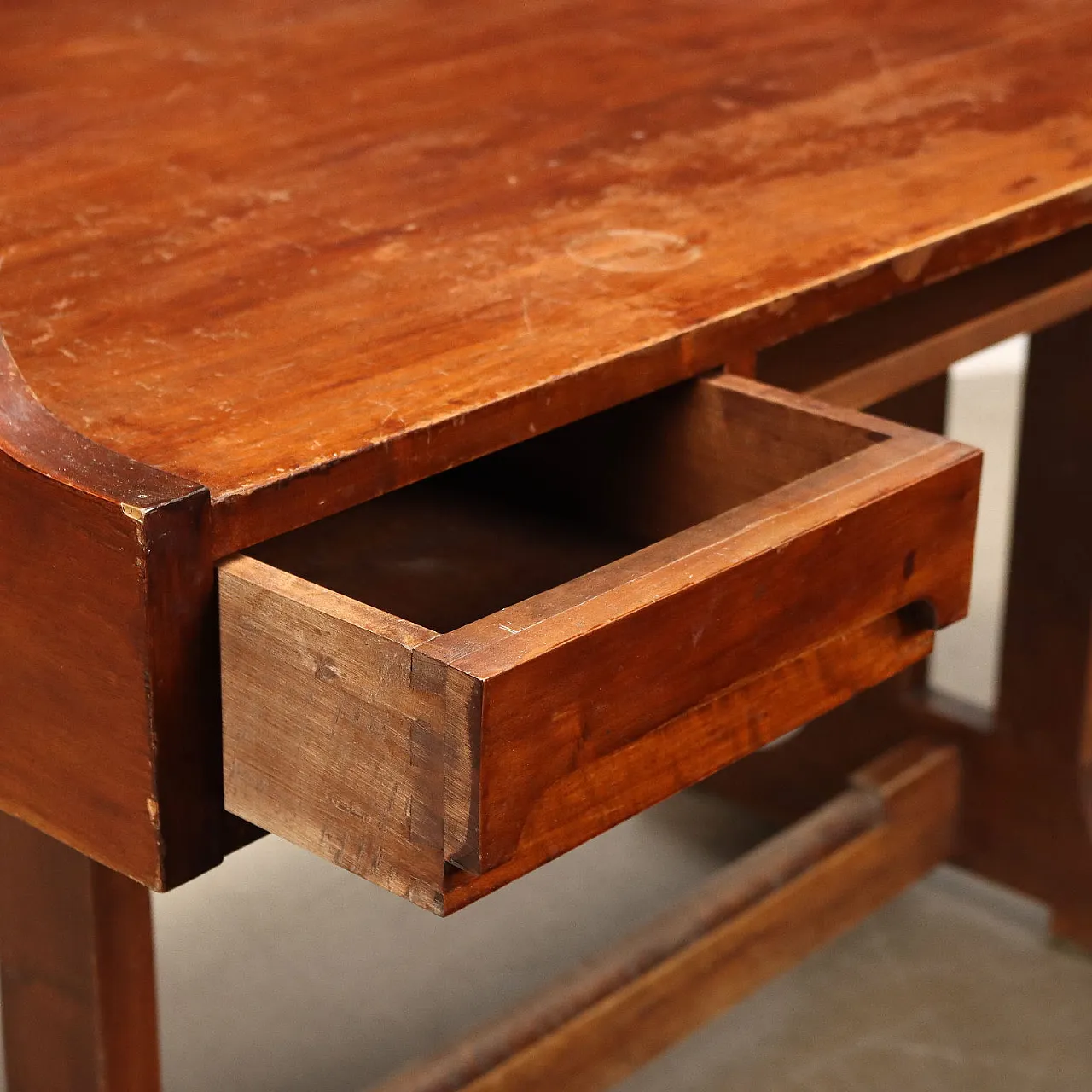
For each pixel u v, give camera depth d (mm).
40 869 1350
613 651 849
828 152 1466
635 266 1217
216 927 2123
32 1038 1431
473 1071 1652
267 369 1056
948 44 1803
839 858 1985
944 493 1017
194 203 1352
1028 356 1957
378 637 814
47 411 943
